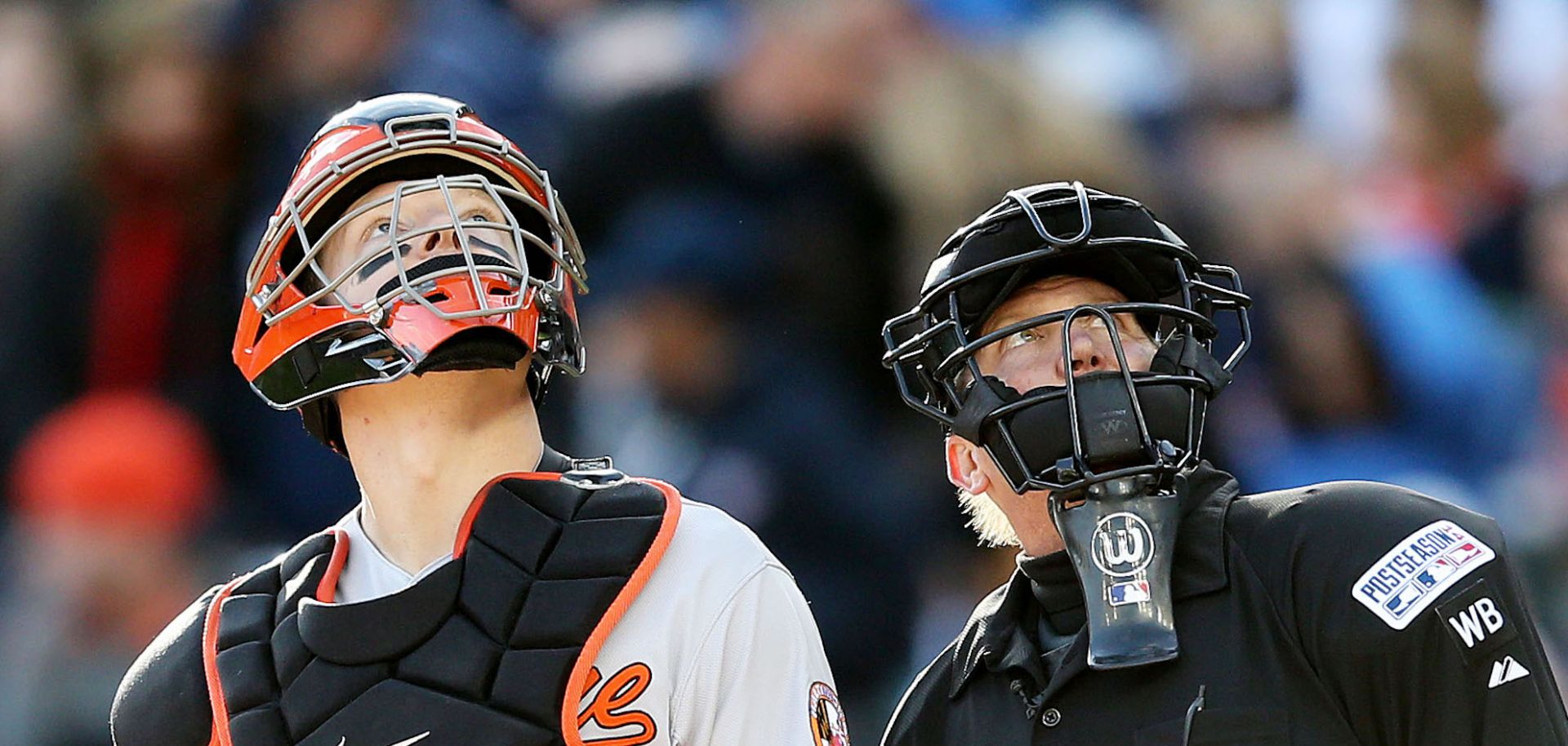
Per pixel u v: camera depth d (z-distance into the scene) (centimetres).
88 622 1808
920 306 969
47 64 2148
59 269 2072
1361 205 2144
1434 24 2328
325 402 959
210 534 1894
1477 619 874
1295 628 888
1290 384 1945
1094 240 930
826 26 1952
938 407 981
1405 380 1995
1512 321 2184
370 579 921
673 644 883
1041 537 968
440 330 879
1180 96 2192
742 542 917
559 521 893
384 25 2105
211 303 2052
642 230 1897
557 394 1847
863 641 1714
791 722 896
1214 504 933
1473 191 2280
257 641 897
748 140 1939
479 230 914
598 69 2052
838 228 1936
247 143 2111
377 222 914
